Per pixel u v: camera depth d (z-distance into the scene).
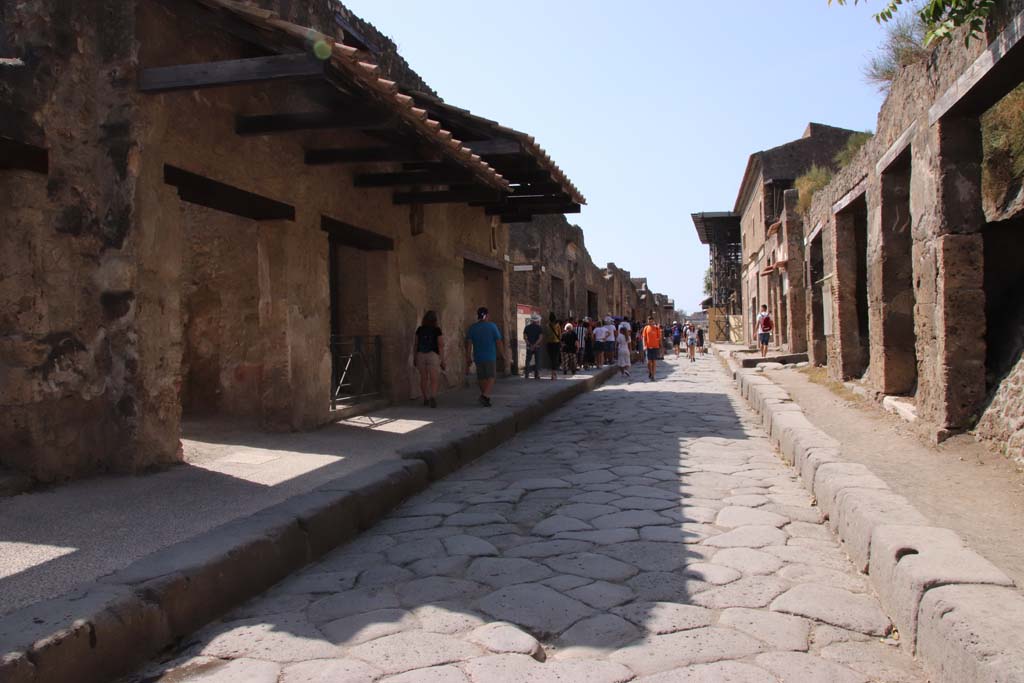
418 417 9.21
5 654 2.53
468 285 15.77
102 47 5.59
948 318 6.47
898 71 8.36
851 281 12.49
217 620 3.57
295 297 7.77
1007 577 3.02
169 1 5.73
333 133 8.57
